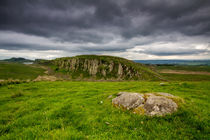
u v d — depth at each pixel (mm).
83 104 11688
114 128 6785
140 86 25422
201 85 22891
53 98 14758
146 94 10602
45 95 17094
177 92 17391
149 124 6859
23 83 28078
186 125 6574
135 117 7777
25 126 7340
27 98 15172
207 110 8500
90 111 9586
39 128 6852
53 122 7617
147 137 5738
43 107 11055
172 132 6012
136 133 6133
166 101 8461
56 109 9805
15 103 12672
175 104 8422
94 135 6023
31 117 8469
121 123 7223
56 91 20047
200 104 10188
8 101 13844
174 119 7102
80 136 5840
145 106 8547
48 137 5871
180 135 5785
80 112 9320
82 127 7027
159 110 7887
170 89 20312
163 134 5938
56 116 8727
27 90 20703
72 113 9180
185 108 8273
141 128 6512
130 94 10461
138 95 9984
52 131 6453
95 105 11281
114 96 13273
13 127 7164
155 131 6223
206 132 5930
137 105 9000
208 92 17172
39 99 14281
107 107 10227
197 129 6297
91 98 14312
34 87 23172
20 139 5699
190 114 7531
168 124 6730
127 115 8281
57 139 5574
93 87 24953
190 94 15922
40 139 5680
